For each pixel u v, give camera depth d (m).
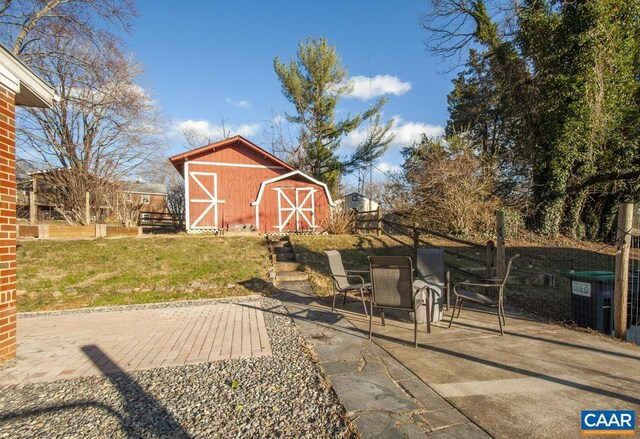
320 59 21.89
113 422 2.57
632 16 12.34
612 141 13.04
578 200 14.11
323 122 23.36
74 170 14.77
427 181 13.92
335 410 2.64
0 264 3.79
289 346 4.09
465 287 7.06
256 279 8.10
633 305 4.98
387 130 22.92
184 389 3.08
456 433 2.27
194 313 5.85
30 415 2.69
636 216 4.35
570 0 12.51
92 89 18.39
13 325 3.93
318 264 9.16
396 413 2.53
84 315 5.85
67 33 16.09
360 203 28.80
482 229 13.00
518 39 13.83
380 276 4.18
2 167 3.91
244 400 2.85
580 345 3.98
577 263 9.84
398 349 3.89
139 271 8.28
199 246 10.09
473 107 19.81
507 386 2.94
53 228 9.91
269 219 15.69
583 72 12.19
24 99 4.67
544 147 13.62
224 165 15.41
